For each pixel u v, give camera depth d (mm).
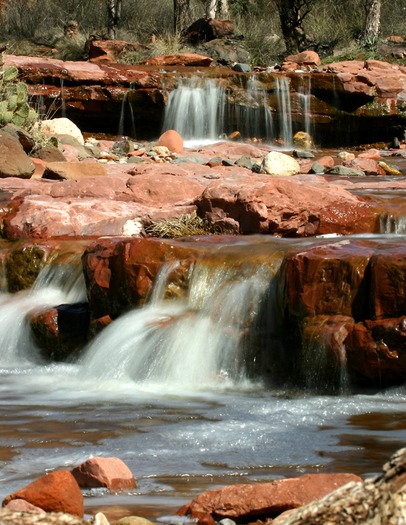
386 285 8352
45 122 21031
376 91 24078
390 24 34406
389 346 8258
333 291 8680
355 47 30672
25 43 32562
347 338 8445
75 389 8969
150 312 9758
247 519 4793
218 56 29766
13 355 10531
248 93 24250
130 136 24125
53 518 3205
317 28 33375
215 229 11633
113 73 24188
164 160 19203
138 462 6172
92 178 13258
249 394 8672
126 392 8766
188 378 9164
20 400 8461
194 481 5691
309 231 11312
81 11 35469
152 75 24156
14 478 5840
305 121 24219
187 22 32812
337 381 8531
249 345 9172
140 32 34188
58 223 11859
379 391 8430
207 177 15188
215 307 9422
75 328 10273
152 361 9281
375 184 14773
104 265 10086
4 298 11305
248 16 35875
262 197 11383
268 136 24266
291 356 9023
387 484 3043
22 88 19281
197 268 9766
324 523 3070
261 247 9914
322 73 24297
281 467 6000
